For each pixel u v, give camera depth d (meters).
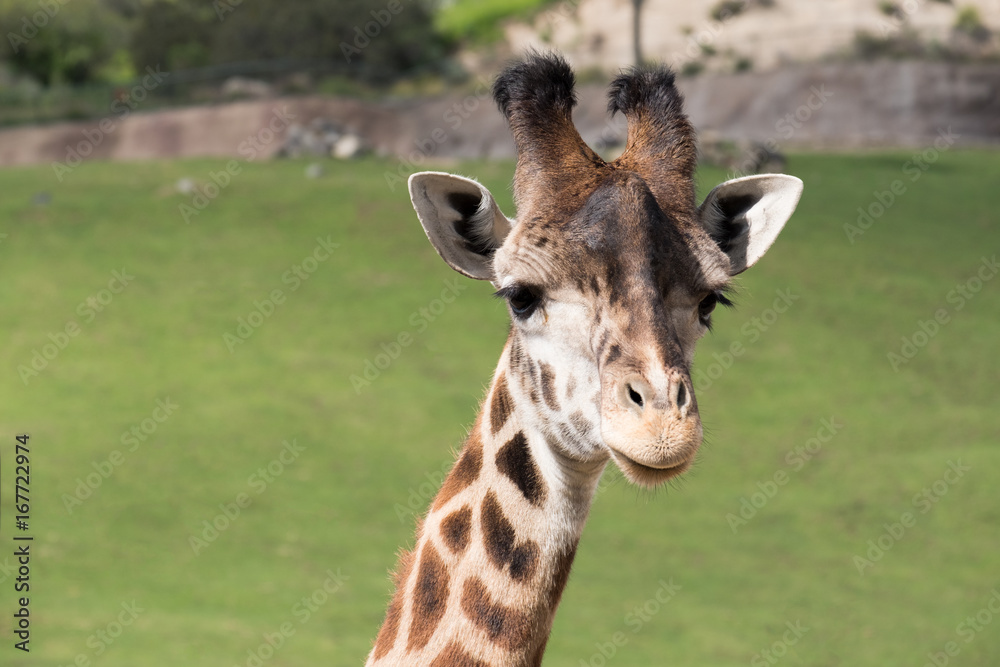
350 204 77.88
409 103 109.94
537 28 134.62
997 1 120.81
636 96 10.10
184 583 37.91
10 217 74.31
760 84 109.50
